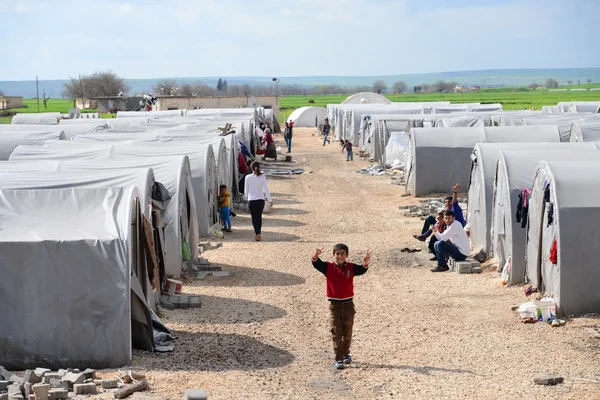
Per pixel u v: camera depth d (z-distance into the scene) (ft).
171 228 54.75
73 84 511.40
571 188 45.73
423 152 99.14
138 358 37.40
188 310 46.93
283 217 87.20
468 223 68.95
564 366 35.94
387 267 60.34
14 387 31.68
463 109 204.23
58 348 36.04
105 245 36.52
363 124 175.42
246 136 148.46
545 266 48.03
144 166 58.39
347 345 36.83
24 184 50.65
